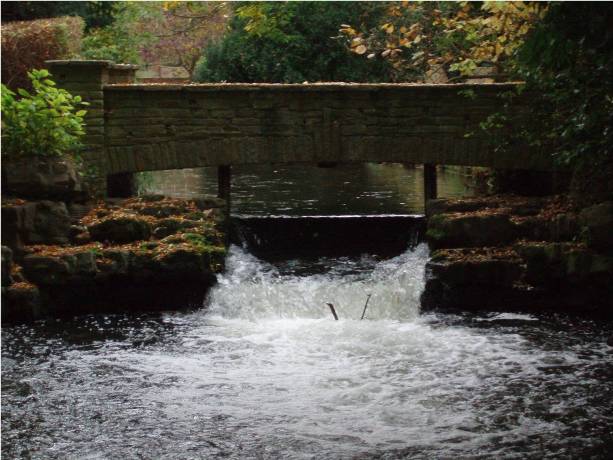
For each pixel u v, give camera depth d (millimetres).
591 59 12117
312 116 14961
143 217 13836
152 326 12117
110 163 14922
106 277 12648
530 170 15695
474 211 14086
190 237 13383
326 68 23578
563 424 8641
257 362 10633
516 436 8383
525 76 13281
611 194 13133
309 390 9680
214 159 14992
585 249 12242
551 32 11836
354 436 8469
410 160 15023
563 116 13930
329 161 15062
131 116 14906
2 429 8695
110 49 21953
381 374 10141
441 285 12641
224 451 8195
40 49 17156
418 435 8461
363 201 18719
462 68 14570
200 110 14906
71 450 8250
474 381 9836
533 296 12477
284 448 8227
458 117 14922
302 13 23391
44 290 12492
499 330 11680
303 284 13234
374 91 14875
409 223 15445
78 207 14094
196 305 12961
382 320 12547
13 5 21984
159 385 9844
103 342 11359
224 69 24266
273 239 15344
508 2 12805
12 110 13484
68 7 23156
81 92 14727
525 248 12414
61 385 9836
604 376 9891
